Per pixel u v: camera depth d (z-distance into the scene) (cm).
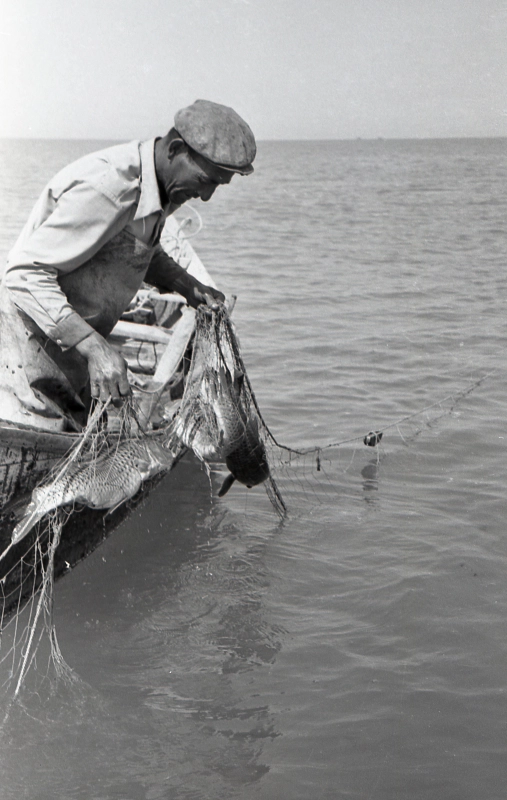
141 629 412
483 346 909
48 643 398
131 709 356
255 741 337
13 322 374
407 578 453
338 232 1894
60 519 378
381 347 905
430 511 531
